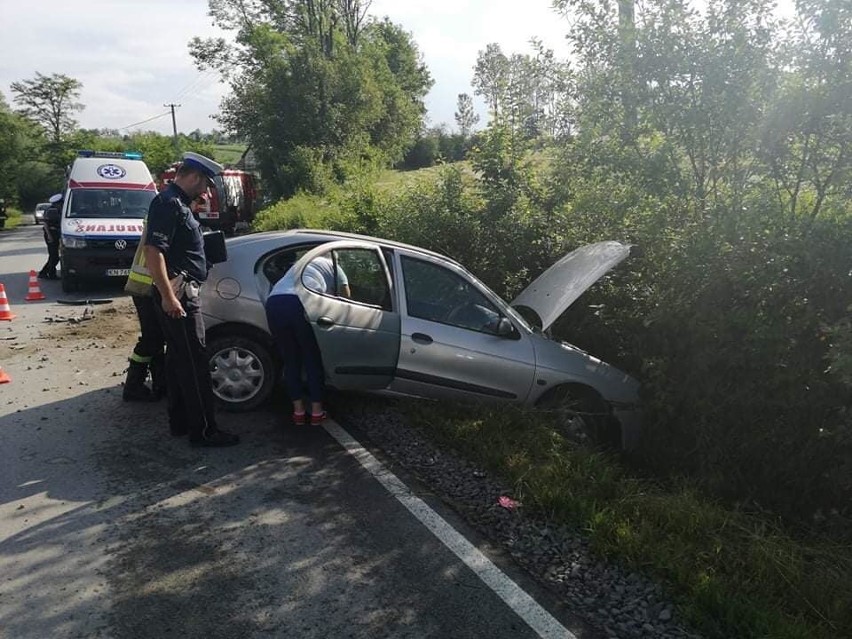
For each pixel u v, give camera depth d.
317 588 3.23
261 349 5.55
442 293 5.58
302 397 5.28
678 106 5.66
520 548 3.64
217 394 5.55
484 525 3.88
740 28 5.28
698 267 5.26
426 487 4.36
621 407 5.72
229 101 31.42
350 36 36.00
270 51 31.44
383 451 4.93
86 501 4.04
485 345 5.48
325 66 29.23
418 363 5.39
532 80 7.68
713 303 5.14
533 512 4.02
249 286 5.53
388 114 36.12
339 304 5.25
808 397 4.68
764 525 4.01
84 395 6.05
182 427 5.09
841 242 4.53
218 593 3.17
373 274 5.51
